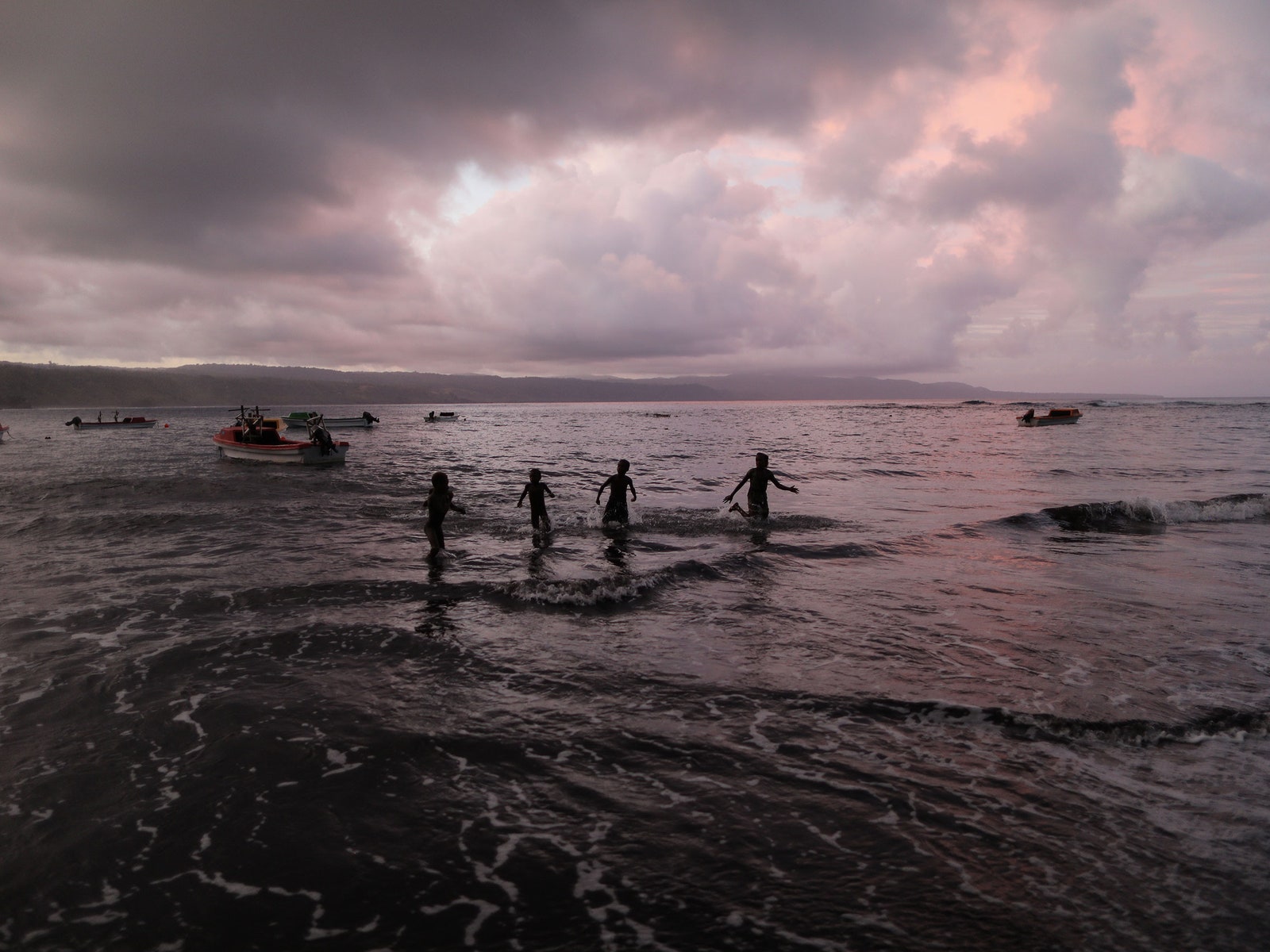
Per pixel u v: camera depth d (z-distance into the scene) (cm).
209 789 434
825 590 899
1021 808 402
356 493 1992
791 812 400
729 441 4662
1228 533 1295
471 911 324
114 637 723
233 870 357
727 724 516
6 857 367
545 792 426
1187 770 445
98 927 318
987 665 632
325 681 605
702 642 702
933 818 391
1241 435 4784
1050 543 1202
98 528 1395
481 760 466
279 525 1441
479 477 2423
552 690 582
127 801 420
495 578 964
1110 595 873
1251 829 379
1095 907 315
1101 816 392
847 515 1524
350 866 359
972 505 1670
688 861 357
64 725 522
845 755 467
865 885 334
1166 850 359
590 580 909
